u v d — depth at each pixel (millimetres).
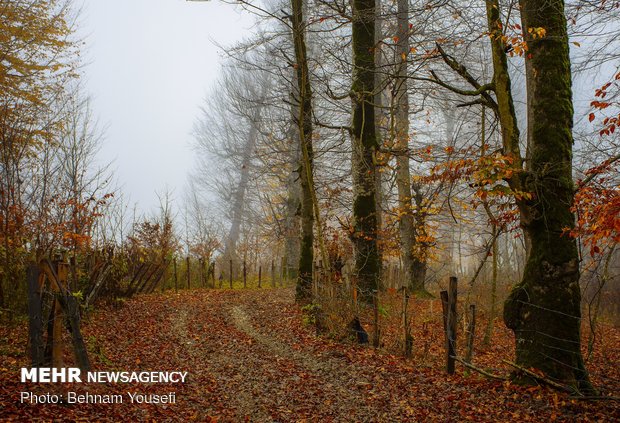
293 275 28641
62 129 15562
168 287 23484
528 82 9008
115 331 12594
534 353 8508
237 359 10727
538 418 7070
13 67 15758
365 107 15555
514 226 11391
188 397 8141
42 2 16141
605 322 18234
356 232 15273
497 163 8398
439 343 12891
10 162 12859
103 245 17766
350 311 12477
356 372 9531
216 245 33094
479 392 8219
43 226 13172
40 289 7438
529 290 8750
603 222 7113
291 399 8156
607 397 7398
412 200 19234
